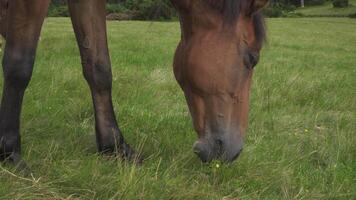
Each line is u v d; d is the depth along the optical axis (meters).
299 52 12.53
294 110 4.81
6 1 2.99
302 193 2.79
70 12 3.06
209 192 2.67
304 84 5.95
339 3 42.88
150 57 8.39
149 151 3.20
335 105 5.20
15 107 2.80
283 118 4.46
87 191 2.58
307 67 8.90
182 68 2.59
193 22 2.57
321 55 12.11
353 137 3.92
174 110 4.43
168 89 5.43
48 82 4.88
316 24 27.92
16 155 2.79
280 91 5.46
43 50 8.13
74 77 5.17
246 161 3.02
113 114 3.18
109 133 3.12
